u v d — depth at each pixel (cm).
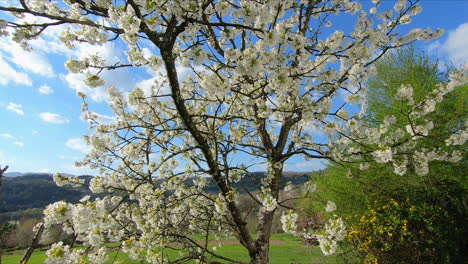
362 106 438
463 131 350
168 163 349
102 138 284
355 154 327
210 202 371
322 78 314
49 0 243
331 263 836
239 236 326
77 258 196
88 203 199
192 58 253
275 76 249
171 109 378
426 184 767
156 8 212
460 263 709
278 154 345
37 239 176
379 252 761
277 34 233
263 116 306
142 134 308
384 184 789
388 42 353
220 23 222
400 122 774
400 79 904
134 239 276
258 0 249
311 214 723
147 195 341
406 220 733
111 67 246
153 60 266
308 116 295
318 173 963
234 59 247
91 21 217
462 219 743
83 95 337
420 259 741
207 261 283
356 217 839
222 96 264
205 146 261
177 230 325
